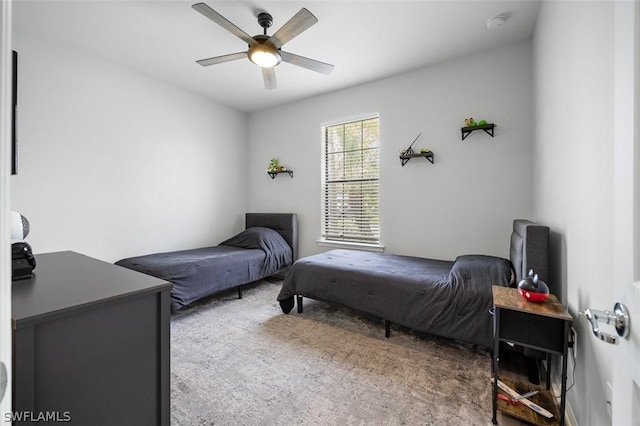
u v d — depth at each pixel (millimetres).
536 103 2459
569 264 1553
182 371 1949
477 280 2133
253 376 1893
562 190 1674
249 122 4906
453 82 3121
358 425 1474
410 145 3410
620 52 615
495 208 2916
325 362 2059
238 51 2955
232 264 3307
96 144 3072
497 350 1494
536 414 1438
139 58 3105
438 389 1749
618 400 624
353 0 2207
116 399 954
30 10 2311
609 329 792
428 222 3314
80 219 2961
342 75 3506
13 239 1139
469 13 2352
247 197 4918
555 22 1832
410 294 2291
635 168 571
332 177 4137
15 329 744
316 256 3244
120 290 993
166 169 3742
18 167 2561
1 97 436
